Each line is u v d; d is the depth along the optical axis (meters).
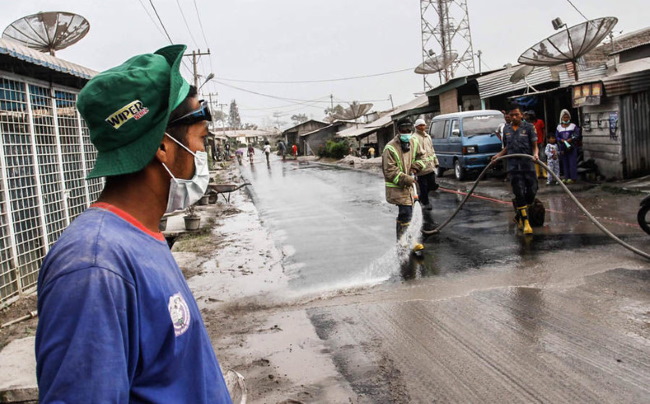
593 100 12.88
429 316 5.18
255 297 6.32
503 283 6.02
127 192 1.40
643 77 12.73
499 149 16.02
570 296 5.38
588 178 13.90
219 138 61.75
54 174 7.67
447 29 40.97
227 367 4.38
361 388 3.85
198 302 6.28
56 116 7.79
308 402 3.69
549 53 14.17
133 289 1.20
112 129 1.33
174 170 1.47
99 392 1.09
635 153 12.92
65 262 1.16
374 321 5.19
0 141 6.22
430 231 9.04
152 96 1.35
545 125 17.30
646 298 5.12
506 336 4.53
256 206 15.58
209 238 10.59
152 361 1.25
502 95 20.61
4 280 6.16
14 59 6.16
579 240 7.70
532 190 8.52
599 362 3.89
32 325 5.66
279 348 4.71
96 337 1.11
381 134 35.44
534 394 3.54
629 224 8.46
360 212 12.59
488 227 9.30
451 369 4.01
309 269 7.52
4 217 6.23
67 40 9.70
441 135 18.02
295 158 48.41
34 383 3.80
